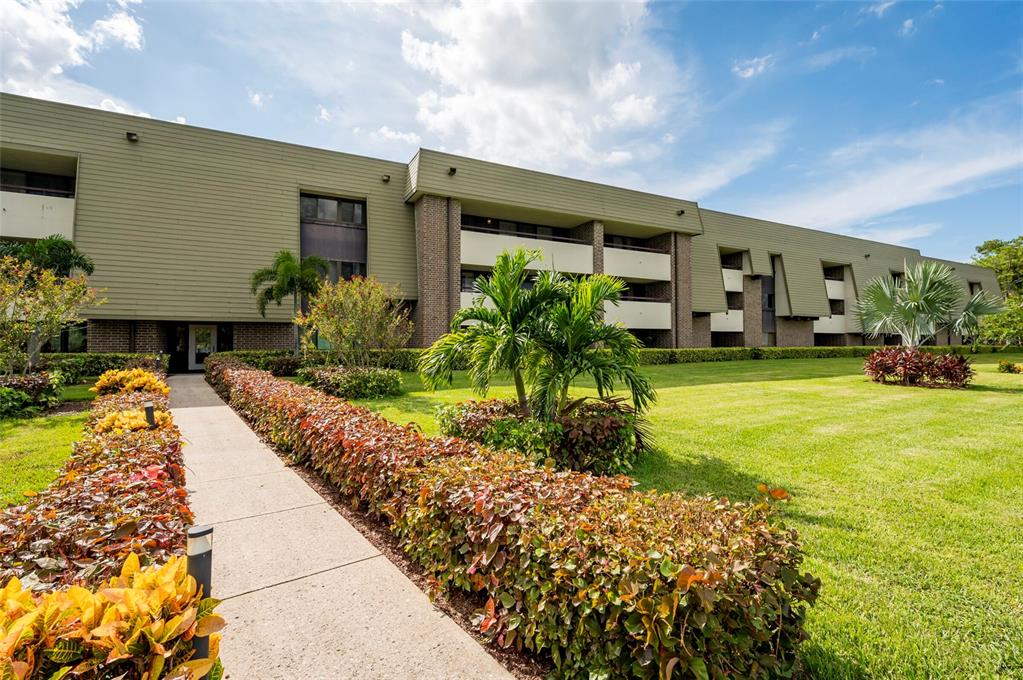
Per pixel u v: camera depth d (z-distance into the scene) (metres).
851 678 1.95
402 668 2.05
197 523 3.64
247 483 4.58
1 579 1.69
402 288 16.95
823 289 27.48
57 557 1.88
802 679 1.92
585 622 1.83
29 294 8.91
